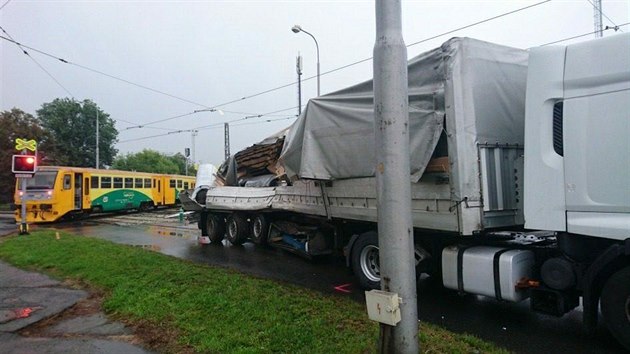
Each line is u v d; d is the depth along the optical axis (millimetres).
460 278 5469
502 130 5648
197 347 4348
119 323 5281
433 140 5508
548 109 4535
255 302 5723
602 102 4152
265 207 10961
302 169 7398
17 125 42344
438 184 5613
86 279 7586
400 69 3512
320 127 7398
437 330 4703
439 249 6203
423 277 7805
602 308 4207
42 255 10164
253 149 11961
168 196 37625
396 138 3482
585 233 4250
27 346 4613
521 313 5676
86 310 5898
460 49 5383
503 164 5582
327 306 5512
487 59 5641
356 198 7297
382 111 3518
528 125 4695
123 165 84125
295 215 10352
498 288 5016
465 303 6176
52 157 44219
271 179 12328
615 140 4055
